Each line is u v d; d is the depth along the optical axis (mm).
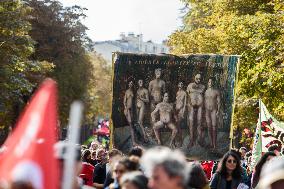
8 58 44312
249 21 32969
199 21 58250
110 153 15992
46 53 71625
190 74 27391
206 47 45594
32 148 5430
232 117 27344
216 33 43969
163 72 27281
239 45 36562
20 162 5414
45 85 5543
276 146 18031
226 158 14266
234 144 53344
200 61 27250
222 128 27484
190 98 27453
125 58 27125
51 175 5445
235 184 14219
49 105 5504
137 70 27234
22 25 44344
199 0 51875
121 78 27188
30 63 47188
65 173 5750
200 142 27594
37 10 70812
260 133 22094
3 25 43594
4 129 59781
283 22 32031
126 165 10836
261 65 32375
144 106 27438
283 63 30969
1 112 47250
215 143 27562
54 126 5523
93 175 18547
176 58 27219
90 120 110625
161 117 27516
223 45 38438
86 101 86125
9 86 44656
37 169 5402
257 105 41406
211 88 27344
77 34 73250
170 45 53594
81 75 75938
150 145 27578
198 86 27391
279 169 6582
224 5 42750
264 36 32125
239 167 14273
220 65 27188
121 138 27516
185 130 27609
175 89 27422
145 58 27156
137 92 27328
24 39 45031
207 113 27453
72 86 73750
